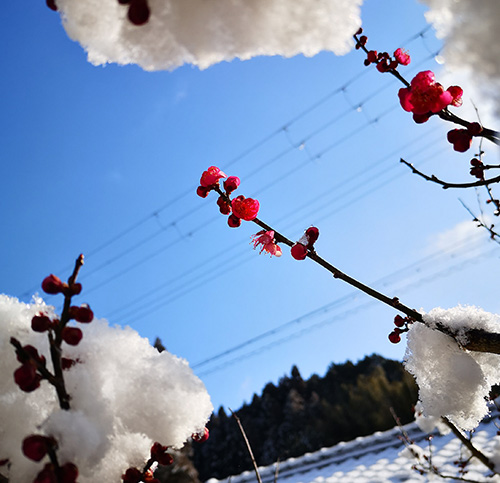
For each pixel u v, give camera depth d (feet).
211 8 3.23
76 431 3.27
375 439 26.12
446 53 3.07
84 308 3.56
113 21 3.36
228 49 3.36
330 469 26.21
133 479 3.78
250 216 5.77
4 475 3.49
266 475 27.73
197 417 4.04
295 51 3.39
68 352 3.88
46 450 3.14
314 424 86.22
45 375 3.43
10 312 3.89
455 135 4.60
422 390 5.30
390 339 5.59
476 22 2.93
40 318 3.52
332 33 3.34
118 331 4.15
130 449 3.92
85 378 3.73
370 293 5.44
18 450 3.51
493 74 2.94
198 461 89.40
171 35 3.33
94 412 3.66
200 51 3.35
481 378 5.04
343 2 3.29
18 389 3.69
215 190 5.91
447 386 5.14
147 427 3.91
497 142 4.55
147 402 3.92
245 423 93.09
